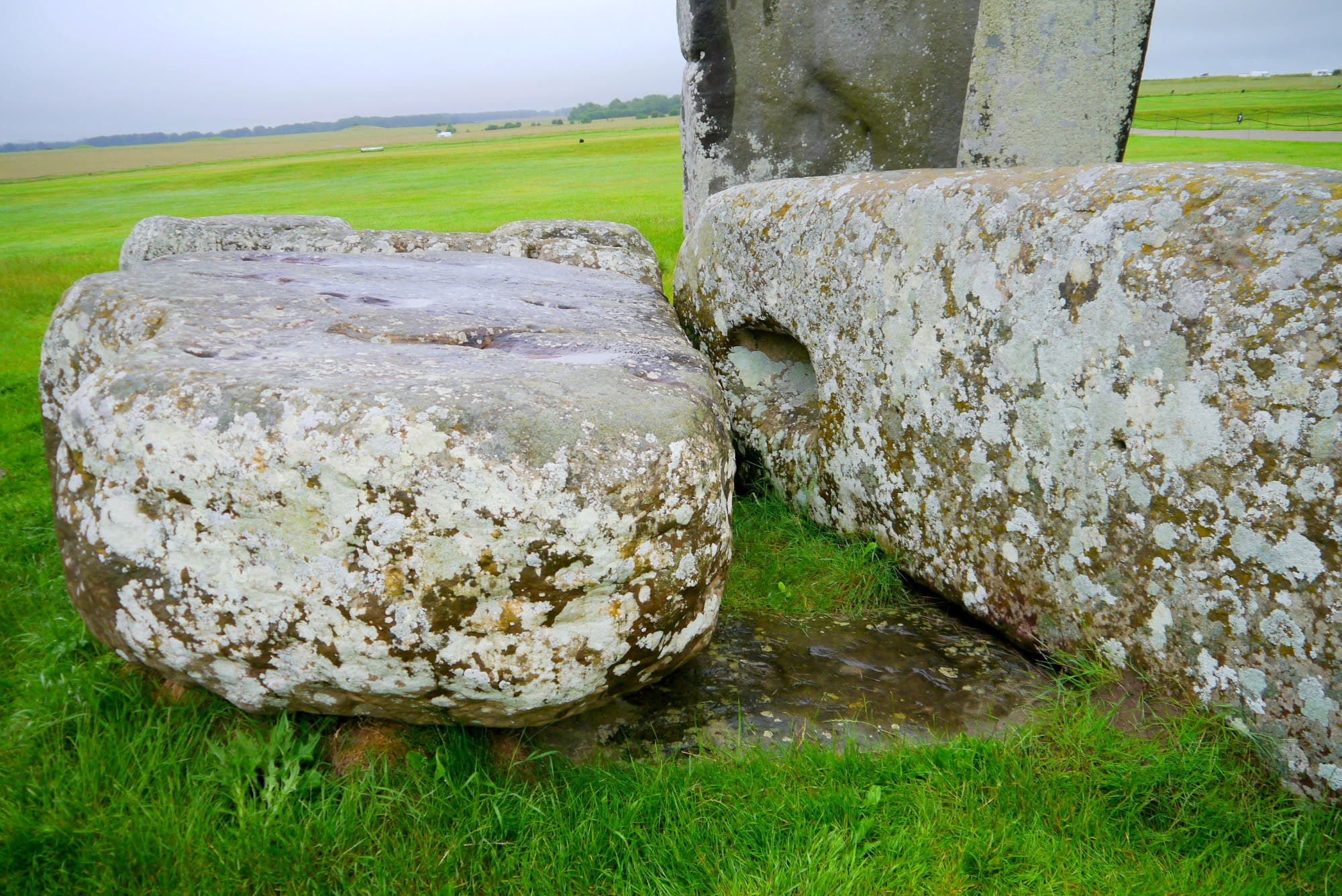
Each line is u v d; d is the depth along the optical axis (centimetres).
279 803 173
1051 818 176
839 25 439
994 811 178
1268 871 160
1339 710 162
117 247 1327
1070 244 200
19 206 2648
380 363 198
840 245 270
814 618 260
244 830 169
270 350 210
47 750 192
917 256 242
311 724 196
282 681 175
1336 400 155
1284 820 168
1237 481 172
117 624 177
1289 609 167
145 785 181
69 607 265
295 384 172
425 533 161
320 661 170
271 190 2681
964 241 226
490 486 160
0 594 280
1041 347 208
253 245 460
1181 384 179
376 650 167
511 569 163
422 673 170
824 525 303
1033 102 432
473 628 167
